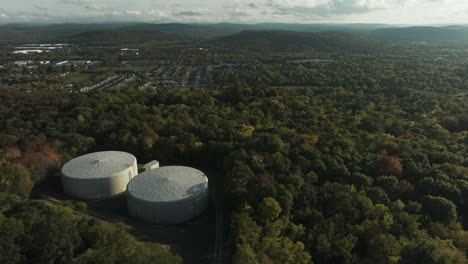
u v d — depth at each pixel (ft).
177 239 287.48
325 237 264.72
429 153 403.54
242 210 293.02
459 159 388.78
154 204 305.73
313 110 627.46
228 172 367.45
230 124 508.94
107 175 353.51
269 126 517.14
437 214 298.35
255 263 218.59
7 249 209.05
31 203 289.33
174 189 326.24
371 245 259.60
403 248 244.01
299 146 418.10
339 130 499.10
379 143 441.27
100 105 605.31
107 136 479.00
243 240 241.96
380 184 339.16
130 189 327.06
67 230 233.55
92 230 252.83
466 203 309.42
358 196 309.42
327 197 317.01
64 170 362.53
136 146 448.24
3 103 629.10
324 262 253.85
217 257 263.49
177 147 435.12
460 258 228.22
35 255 219.82
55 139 458.50
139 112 578.66
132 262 198.80
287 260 234.38
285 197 299.58
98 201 349.41
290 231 276.21
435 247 231.50
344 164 381.19
